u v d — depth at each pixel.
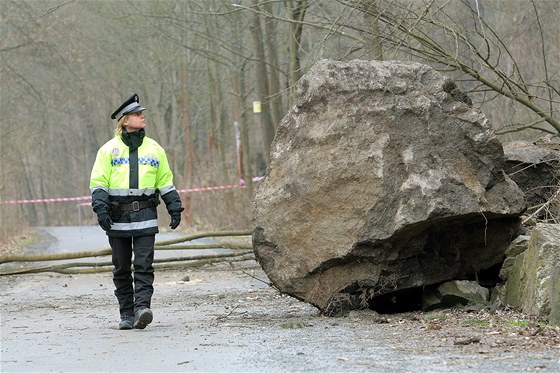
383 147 11.48
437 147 11.47
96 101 64.94
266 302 14.31
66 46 43.00
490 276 12.35
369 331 10.33
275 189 11.96
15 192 45.88
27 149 54.28
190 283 18.05
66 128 78.62
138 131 11.60
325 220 11.58
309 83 12.09
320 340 9.77
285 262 11.79
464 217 11.33
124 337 10.67
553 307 10.37
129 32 41.84
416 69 11.96
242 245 20.38
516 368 7.86
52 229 47.38
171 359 8.94
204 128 62.50
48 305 15.07
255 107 29.08
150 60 46.41
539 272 10.62
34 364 8.95
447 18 18.38
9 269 22.53
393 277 11.55
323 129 11.87
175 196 11.66
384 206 11.30
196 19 32.72
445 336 9.70
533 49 24.77
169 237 31.81
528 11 25.44
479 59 17.09
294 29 23.69
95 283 18.95
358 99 11.84
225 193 34.22
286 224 11.80
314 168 11.73
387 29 17.02
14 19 37.47
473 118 11.58
